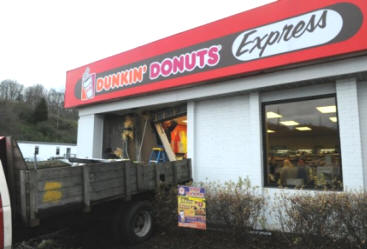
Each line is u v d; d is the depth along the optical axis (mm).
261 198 5309
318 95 5770
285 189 5773
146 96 8359
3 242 3434
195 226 4949
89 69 9867
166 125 9336
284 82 5801
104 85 9258
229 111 6957
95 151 9758
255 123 6355
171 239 5297
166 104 8164
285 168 6031
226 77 6516
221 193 5293
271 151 6258
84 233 5848
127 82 8578
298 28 5559
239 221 4941
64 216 4414
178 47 7441
